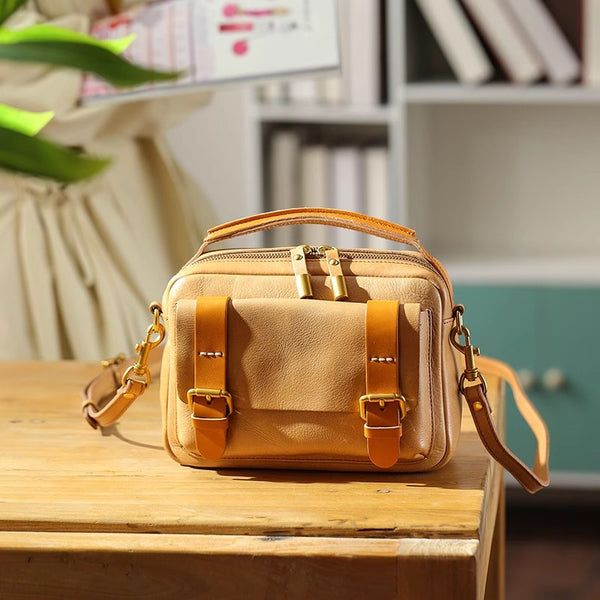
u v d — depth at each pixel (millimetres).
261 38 1184
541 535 2494
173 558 716
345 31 2324
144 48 1203
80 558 723
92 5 1634
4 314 1669
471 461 860
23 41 682
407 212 2377
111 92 1219
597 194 2676
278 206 2404
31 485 814
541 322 2369
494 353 2395
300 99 2354
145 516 747
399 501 771
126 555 719
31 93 1521
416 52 2471
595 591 2172
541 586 2199
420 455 809
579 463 2400
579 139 2658
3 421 993
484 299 2385
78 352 1712
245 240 2395
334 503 768
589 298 2346
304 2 1182
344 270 819
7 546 727
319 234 2398
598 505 2674
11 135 644
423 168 2617
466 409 1014
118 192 1723
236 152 2572
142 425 981
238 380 804
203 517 744
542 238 2715
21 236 1670
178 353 811
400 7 2285
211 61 1189
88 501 779
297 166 2391
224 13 1192
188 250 1796
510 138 2682
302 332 794
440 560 697
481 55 2297
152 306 900
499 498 1121
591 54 2291
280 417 809
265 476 834
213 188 2594
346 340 787
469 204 2723
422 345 787
